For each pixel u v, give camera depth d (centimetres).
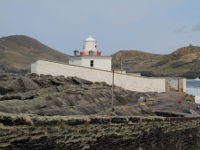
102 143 1498
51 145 1208
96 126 1457
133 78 5650
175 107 4534
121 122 1647
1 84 3831
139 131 1819
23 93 3659
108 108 3903
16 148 1076
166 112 3597
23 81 3994
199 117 2828
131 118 1744
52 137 1210
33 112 2914
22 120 1096
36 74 4597
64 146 1269
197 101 7350
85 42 6812
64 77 4756
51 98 3488
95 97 4112
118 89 4947
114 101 4325
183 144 2433
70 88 4194
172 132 2256
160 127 2080
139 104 4394
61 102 3534
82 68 5044
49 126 1202
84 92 4078
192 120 2653
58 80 4516
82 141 1366
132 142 1747
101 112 3528
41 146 1167
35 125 1145
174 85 6494
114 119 1592
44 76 4597
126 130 1694
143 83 5844
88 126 1405
